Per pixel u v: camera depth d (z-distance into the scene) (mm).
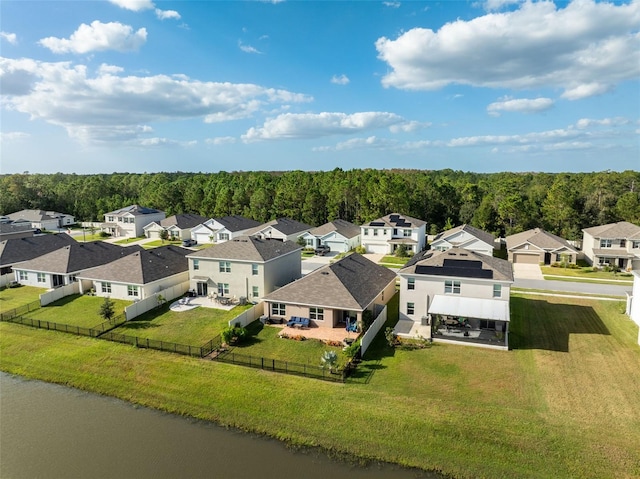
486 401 23547
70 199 127312
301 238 73375
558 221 82125
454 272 34594
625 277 52312
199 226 83250
